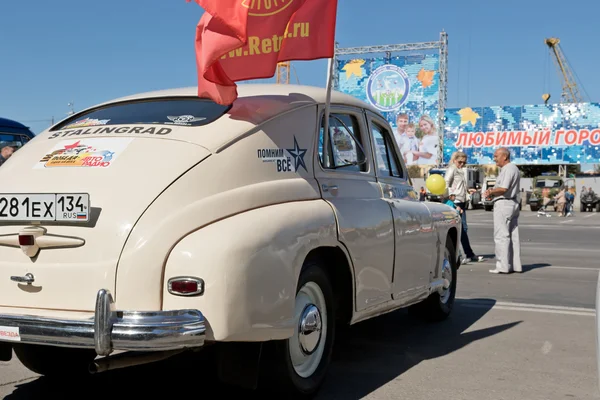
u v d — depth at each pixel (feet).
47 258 11.00
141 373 14.84
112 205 10.85
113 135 12.38
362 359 16.07
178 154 11.51
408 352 16.75
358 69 147.95
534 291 26.21
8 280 11.21
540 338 18.37
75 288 10.69
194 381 14.21
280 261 11.16
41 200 11.21
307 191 13.04
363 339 18.21
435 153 144.56
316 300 12.93
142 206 10.77
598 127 142.92
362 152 15.94
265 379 11.73
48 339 10.39
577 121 144.36
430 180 20.80
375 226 14.66
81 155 11.96
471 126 150.71
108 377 14.56
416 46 143.02
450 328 19.66
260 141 12.40
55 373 14.46
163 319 10.04
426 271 17.89
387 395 13.25
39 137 13.64
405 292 16.51
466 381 14.29
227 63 12.30
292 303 11.41
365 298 14.34
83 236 10.79
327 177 13.93
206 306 10.19
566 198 107.65
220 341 10.47
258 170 12.13
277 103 13.34
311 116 13.91
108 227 10.69
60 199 11.05
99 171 11.43
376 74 146.92
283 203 12.27
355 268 13.76
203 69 11.89
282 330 11.18
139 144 11.89
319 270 12.75
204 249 10.36
